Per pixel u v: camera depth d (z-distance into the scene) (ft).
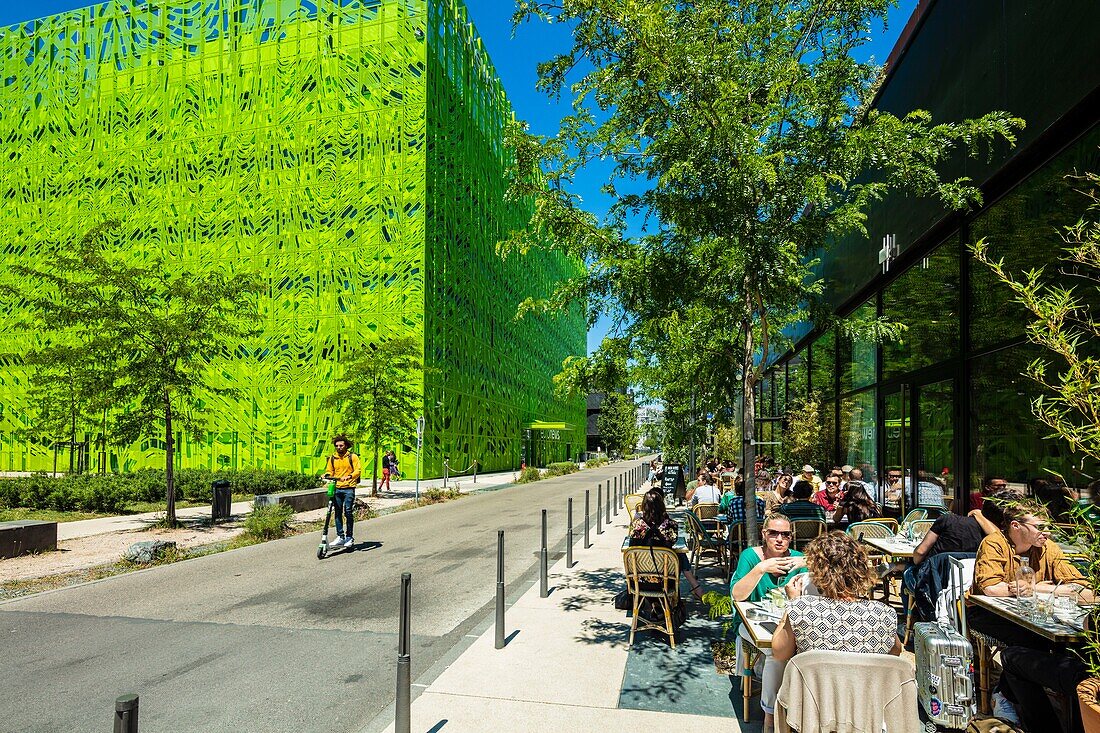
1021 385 25.63
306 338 120.57
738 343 23.84
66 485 67.56
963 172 28.55
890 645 11.53
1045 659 13.34
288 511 51.57
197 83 130.82
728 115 19.40
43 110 140.77
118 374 52.21
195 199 128.67
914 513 29.07
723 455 75.61
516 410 185.16
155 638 22.67
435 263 124.16
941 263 33.37
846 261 48.29
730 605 19.33
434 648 21.40
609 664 18.94
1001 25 25.72
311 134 124.16
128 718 7.93
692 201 20.84
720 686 17.21
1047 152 24.13
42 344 136.26
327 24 125.39
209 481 76.95
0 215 141.79
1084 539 10.59
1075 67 21.15
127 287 52.08
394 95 121.70
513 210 179.42
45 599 28.63
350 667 19.53
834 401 55.21
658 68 20.66
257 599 28.37
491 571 34.22
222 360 122.01
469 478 129.70
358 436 88.89
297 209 123.44
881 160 20.43
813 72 22.43
